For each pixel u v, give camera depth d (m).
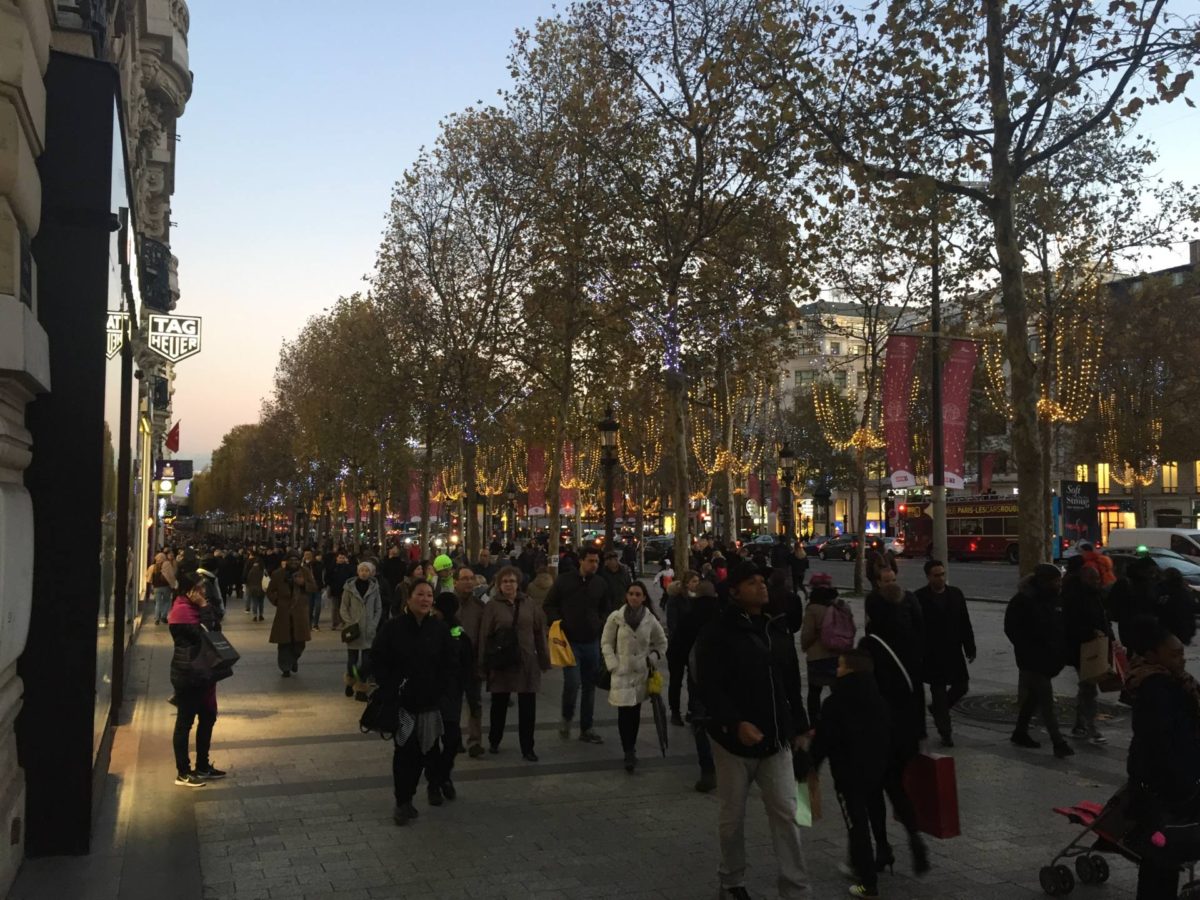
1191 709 4.81
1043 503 12.01
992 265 19.06
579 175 24.86
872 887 5.84
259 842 6.95
